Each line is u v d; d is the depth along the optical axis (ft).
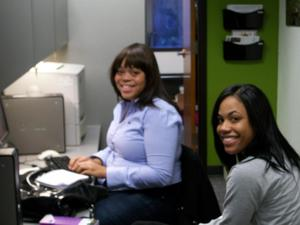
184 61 16.83
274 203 5.31
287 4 12.88
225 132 5.49
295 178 5.41
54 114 8.83
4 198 4.93
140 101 7.24
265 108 5.49
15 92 9.29
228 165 5.99
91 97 11.27
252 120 5.40
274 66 14.33
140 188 7.14
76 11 10.91
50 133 8.87
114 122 7.75
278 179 5.27
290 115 13.11
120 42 11.10
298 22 11.97
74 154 9.03
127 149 7.25
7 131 7.64
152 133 7.05
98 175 7.17
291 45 12.88
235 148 5.52
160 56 21.38
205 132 14.70
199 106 14.61
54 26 8.56
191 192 7.07
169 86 21.27
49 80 9.39
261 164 5.29
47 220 5.82
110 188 7.19
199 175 7.09
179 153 7.25
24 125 8.75
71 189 6.53
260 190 5.24
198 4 13.97
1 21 5.24
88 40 11.04
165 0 21.09
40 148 8.89
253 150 5.49
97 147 9.58
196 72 14.57
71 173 7.22
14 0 5.66
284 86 13.65
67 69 9.78
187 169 7.13
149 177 6.99
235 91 5.56
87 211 6.46
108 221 6.81
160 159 7.00
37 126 8.80
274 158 5.38
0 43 5.22
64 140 8.98
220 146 5.92
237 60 14.21
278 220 5.31
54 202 6.09
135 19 11.03
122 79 7.39
